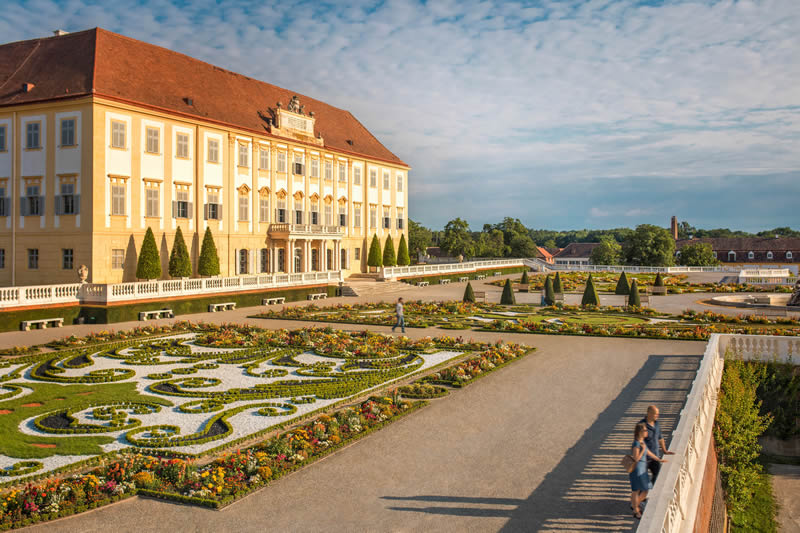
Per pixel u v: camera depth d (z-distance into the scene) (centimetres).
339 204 7138
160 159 4844
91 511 1172
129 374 2323
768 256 12862
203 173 5228
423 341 3005
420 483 1312
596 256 12062
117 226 4506
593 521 1142
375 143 8256
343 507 1193
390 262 7688
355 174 7431
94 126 4325
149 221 4759
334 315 4200
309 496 1244
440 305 4856
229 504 1203
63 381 2227
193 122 5125
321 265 6675
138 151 4656
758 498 1983
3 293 3409
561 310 4641
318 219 6750
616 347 2911
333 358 2677
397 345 2950
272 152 6012
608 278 8106
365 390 2084
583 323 3828
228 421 1741
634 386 2152
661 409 1867
